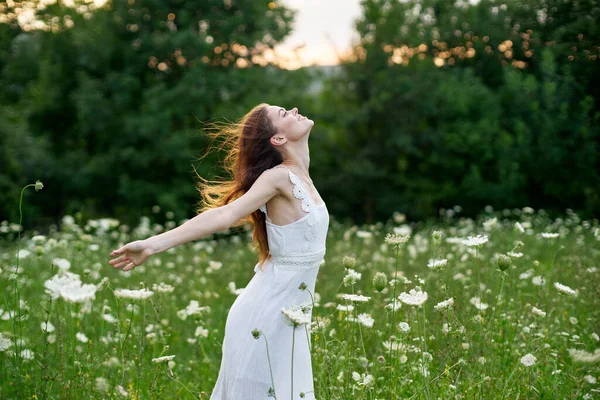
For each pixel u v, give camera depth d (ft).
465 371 11.32
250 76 72.23
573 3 59.67
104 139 72.49
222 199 12.18
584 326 15.37
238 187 11.76
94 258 24.12
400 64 82.79
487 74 80.69
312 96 84.53
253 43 73.41
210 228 10.21
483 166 75.10
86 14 77.41
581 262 18.85
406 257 25.93
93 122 69.05
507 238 27.71
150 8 73.00
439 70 81.15
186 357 16.15
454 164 76.79
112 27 73.31
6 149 68.13
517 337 13.47
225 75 70.49
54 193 73.26
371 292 16.80
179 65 74.02
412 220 80.18
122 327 14.23
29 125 75.97
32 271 20.22
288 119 11.42
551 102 65.46
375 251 27.48
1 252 30.01
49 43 76.07
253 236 11.35
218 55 75.56
